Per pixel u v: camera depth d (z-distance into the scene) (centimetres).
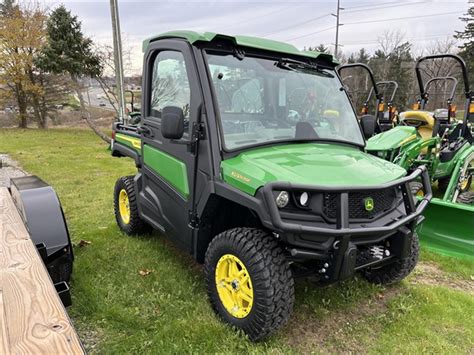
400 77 3262
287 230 220
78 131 1972
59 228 289
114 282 330
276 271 239
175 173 313
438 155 605
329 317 292
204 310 289
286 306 243
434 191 698
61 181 746
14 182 332
